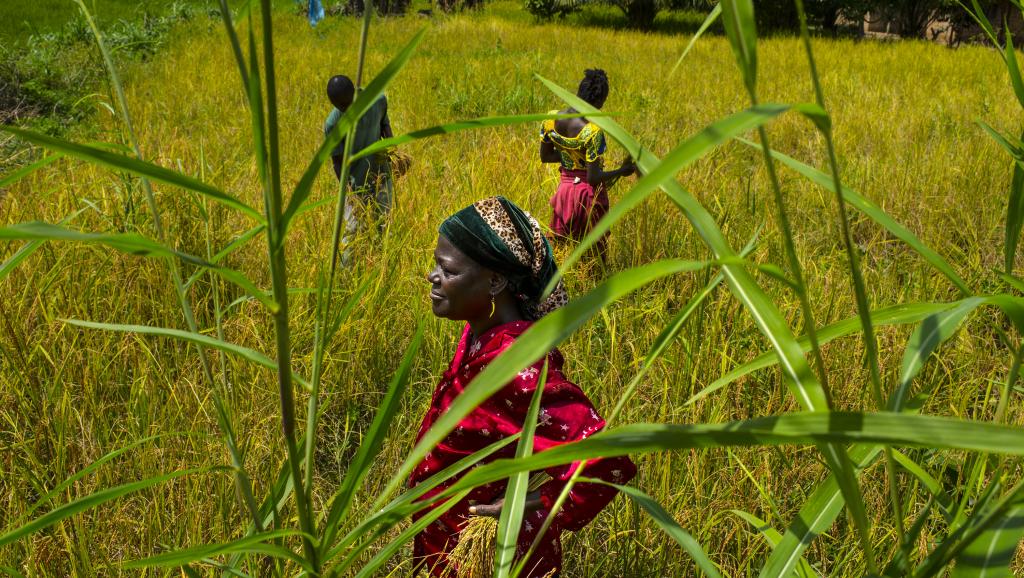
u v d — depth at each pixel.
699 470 3.10
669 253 5.45
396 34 17.61
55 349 3.82
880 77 13.70
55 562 2.74
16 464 3.17
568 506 1.96
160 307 4.25
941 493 1.36
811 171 1.17
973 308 1.11
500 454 2.03
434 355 4.11
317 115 9.77
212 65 12.75
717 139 0.69
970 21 23.31
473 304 2.10
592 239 0.72
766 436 0.86
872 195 6.78
